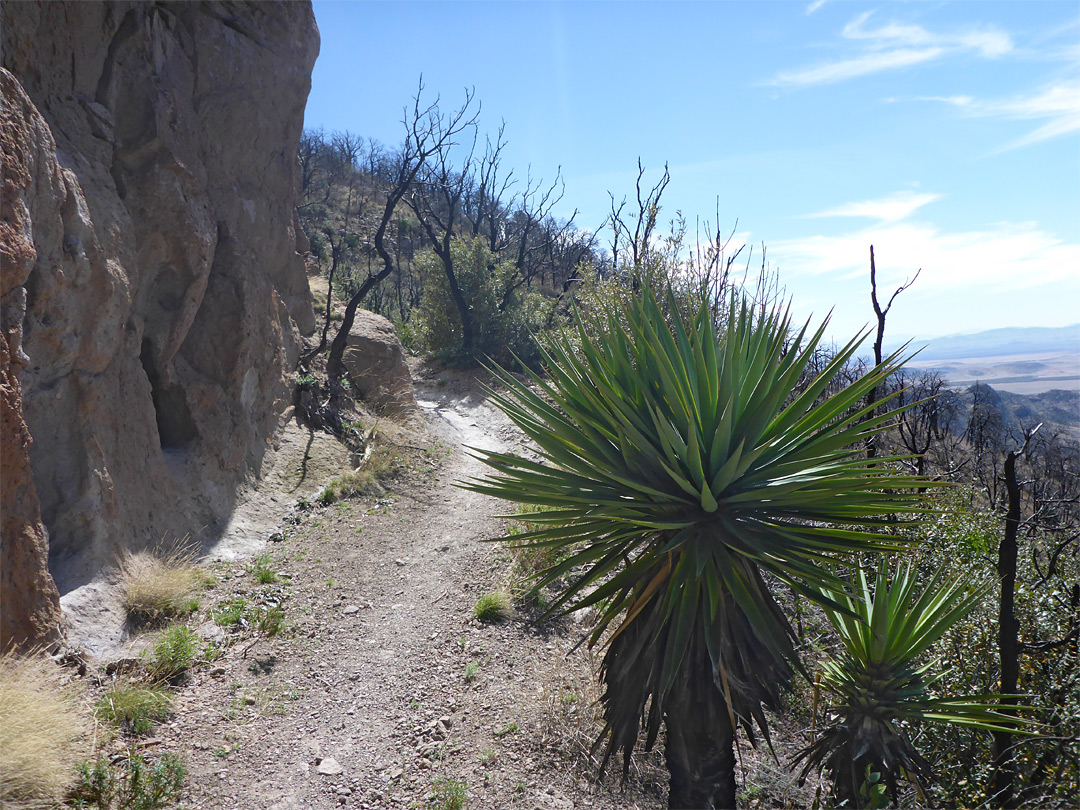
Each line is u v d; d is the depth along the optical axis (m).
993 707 4.15
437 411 19.61
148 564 7.88
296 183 16.14
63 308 7.09
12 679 4.88
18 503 5.70
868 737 4.11
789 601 6.89
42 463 7.01
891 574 5.43
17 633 5.56
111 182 8.92
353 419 15.47
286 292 15.98
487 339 25.67
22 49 7.83
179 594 7.52
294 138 15.68
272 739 5.56
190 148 10.66
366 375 17.41
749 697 3.77
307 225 52.34
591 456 3.95
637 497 3.92
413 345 27.91
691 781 3.91
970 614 5.30
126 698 5.41
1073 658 4.80
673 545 3.62
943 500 6.35
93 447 7.45
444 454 15.41
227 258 11.88
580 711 6.11
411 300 43.44
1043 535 7.54
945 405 13.70
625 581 4.01
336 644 7.33
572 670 6.90
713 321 5.12
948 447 13.65
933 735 5.05
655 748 5.88
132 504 8.31
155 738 5.22
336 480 12.52
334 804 4.88
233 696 6.09
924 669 4.46
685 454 3.66
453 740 5.77
